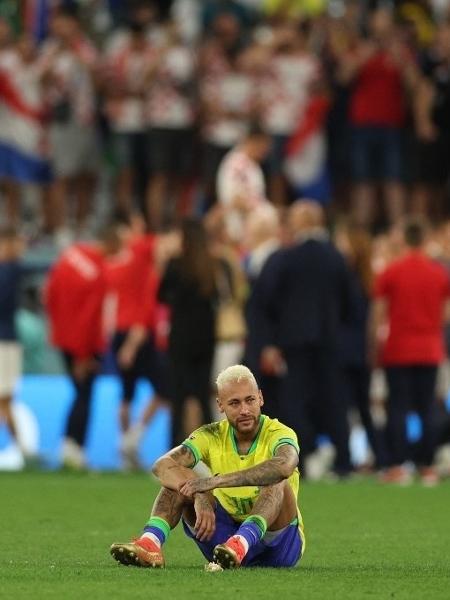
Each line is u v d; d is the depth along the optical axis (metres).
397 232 53.91
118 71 63.69
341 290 46.84
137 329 51.22
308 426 46.88
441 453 50.78
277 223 52.50
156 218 63.00
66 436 51.59
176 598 20.55
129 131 63.59
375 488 45.12
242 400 23.09
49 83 64.00
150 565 23.73
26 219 65.19
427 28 65.75
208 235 46.91
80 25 67.19
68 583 22.19
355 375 49.91
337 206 66.19
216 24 64.75
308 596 20.91
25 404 54.38
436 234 56.19
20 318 57.19
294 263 46.25
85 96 64.19
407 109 64.56
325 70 65.19
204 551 24.08
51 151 64.50
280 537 23.66
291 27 65.62
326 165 66.00
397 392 48.56
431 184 65.25
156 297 46.06
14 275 51.66
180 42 63.56
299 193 65.38
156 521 23.80
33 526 33.38
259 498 23.20
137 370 51.84
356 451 53.59
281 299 46.50
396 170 64.62
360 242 49.38
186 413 46.12
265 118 64.50
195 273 45.31
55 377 56.84
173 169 63.50
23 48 64.06
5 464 53.81
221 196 56.94
